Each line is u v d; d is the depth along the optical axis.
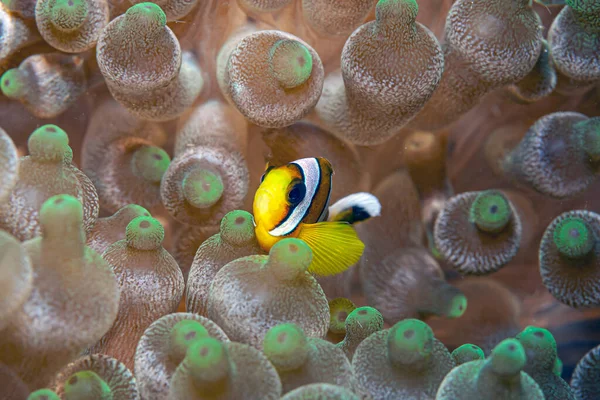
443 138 0.34
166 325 0.28
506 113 0.35
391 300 0.34
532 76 0.34
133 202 0.33
